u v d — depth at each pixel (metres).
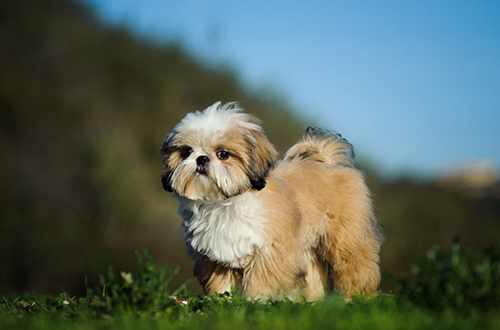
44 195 15.62
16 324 3.97
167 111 17.66
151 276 4.25
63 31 18.95
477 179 20.58
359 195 6.08
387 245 16.59
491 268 3.81
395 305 4.08
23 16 18.73
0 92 16.78
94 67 18.36
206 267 5.46
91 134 16.56
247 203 5.11
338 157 6.54
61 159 16.19
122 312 4.04
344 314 3.91
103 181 15.52
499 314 3.60
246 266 5.25
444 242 17.66
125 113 17.44
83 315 4.07
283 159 6.31
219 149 5.20
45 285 14.23
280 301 4.61
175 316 4.12
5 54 17.86
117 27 19.52
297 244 5.38
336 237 5.94
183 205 5.44
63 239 14.79
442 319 3.48
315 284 6.26
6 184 15.47
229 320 3.76
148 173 16.06
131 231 15.01
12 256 14.53
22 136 16.47
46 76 17.81
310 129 6.64
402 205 18.50
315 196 5.79
